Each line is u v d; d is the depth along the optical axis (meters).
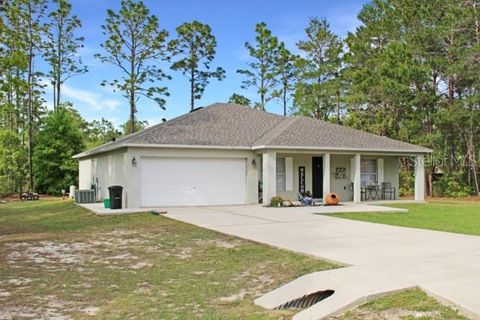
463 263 7.34
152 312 5.88
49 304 6.27
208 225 13.11
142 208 18.31
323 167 21.09
